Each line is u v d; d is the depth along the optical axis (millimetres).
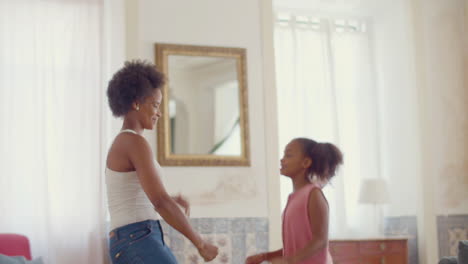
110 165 2322
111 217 2297
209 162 5363
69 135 5035
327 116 6379
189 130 5387
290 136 6223
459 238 6129
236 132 5500
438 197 6141
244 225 5363
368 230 6234
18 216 4879
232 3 5660
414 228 6242
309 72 6418
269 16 5746
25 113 4992
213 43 5555
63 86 5086
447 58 6348
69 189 4977
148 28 5383
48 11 5129
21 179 4918
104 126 5102
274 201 5477
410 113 6344
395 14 6559
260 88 5633
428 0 6406
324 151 2865
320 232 2650
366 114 6566
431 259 6023
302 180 2896
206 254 2277
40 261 4332
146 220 2268
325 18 6605
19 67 5027
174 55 5418
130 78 2412
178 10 5496
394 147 6555
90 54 5152
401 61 6484
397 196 6473
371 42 6719
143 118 2439
